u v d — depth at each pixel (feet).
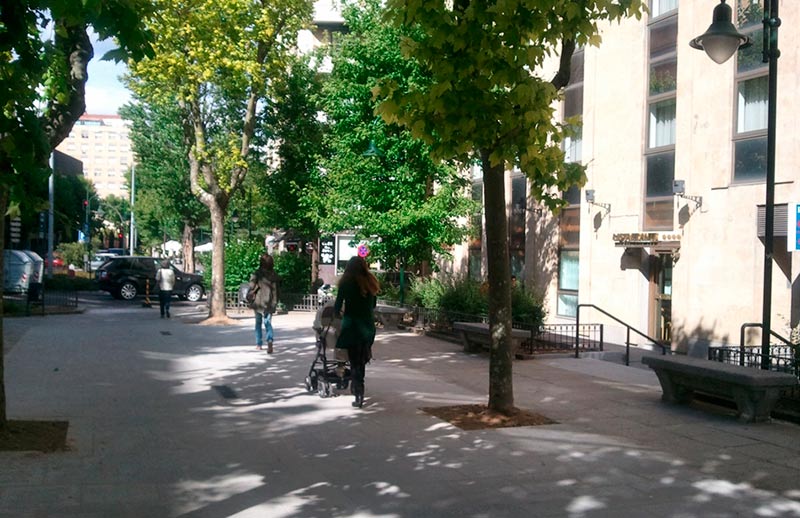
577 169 27.20
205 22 61.57
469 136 26.07
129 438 24.31
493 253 28.40
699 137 51.11
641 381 37.83
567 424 27.45
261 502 18.25
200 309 86.22
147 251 255.50
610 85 60.95
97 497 18.16
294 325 68.69
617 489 19.65
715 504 18.49
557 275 68.18
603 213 61.26
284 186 94.68
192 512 17.42
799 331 33.99
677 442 24.82
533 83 25.25
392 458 22.48
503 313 28.50
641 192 57.47
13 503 17.39
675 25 54.75
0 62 19.20
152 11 21.68
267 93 70.13
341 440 24.64
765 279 31.37
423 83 60.18
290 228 101.04
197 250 157.28
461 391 34.83
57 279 122.01
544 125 25.41
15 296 94.58
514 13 24.52
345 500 18.51
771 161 30.99
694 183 51.42
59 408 28.66
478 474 20.89
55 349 46.47
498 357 28.55
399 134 63.93
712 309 49.60
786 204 44.75
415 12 25.08
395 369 41.60
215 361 42.91
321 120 96.84
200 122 68.13
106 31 18.31
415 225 64.90
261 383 35.63
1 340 23.11
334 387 33.17
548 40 25.50
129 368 39.45
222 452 22.90
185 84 63.31
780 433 26.13
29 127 19.29
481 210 72.74
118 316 75.97
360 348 30.01
